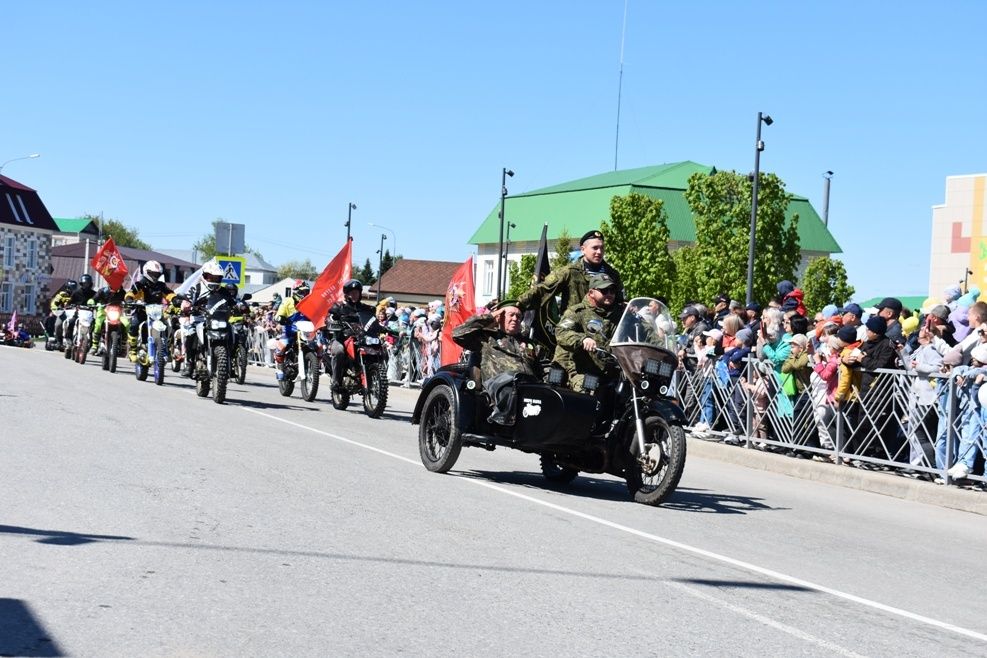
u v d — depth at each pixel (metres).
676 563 7.75
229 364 18.62
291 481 10.23
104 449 11.68
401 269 131.00
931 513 12.09
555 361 11.23
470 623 5.77
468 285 22.42
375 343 18.33
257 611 5.77
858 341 15.09
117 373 24.84
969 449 12.77
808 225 99.25
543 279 12.05
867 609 6.80
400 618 5.79
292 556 7.09
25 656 4.85
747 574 7.58
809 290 72.88
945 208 64.56
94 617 5.50
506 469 12.71
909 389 13.65
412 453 13.21
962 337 15.31
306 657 5.04
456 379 11.60
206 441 12.88
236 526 7.96
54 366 26.45
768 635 5.95
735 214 55.78
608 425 11.00
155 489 9.34
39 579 6.19
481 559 7.36
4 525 7.58
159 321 21.80
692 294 60.66
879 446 14.09
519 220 107.88
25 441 12.00
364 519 8.54
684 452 10.39
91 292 29.73
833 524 10.53
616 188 99.56
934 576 8.20
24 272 86.81
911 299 75.00
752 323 18.62
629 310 10.79
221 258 32.38
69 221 122.25
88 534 7.42
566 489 11.48
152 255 120.00
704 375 17.39
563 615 6.05
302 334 20.95
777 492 12.83
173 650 5.04
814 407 15.02
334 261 22.22
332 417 17.56
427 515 8.91
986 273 62.69
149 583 6.22
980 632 6.42
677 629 5.94
